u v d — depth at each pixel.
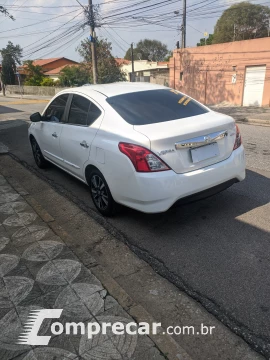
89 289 2.58
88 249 3.34
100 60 33.97
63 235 3.45
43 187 5.18
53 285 2.64
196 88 23.28
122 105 3.81
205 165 3.42
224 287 2.68
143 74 39.12
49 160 5.53
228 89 20.94
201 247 3.27
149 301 2.56
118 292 2.53
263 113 15.16
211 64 21.70
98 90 4.28
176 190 3.22
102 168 3.66
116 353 2.01
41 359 1.99
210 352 2.10
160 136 3.15
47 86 42.03
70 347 2.06
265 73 18.53
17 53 51.38
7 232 3.55
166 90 4.33
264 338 2.18
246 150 7.13
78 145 4.14
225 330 2.26
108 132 3.61
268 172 5.47
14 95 41.84
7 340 2.13
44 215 3.93
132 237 3.54
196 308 2.47
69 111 4.61
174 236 3.51
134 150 3.21
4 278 2.75
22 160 6.99
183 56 23.73
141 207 3.33
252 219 3.79
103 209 3.98
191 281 2.78
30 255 3.08
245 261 3.01
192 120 3.55
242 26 37.22
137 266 3.03
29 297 2.51
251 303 2.49
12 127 11.90
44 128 5.32
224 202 4.27
